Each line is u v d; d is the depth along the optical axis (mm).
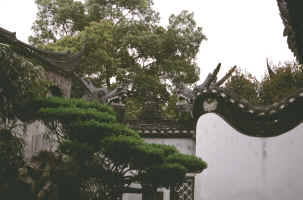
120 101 17125
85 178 10734
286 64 23594
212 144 13695
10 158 10125
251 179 13055
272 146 13070
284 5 8750
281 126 13070
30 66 10516
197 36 26594
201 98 14109
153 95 26109
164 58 26828
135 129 16672
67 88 15141
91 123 9891
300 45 8414
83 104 10961
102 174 10750
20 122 12156
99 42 24203
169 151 11922
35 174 10453
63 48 23406
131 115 24484
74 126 9914
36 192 10094
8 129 10789
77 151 10008
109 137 10023
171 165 10641
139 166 10656
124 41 25219
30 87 10484
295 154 12789
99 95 16984
